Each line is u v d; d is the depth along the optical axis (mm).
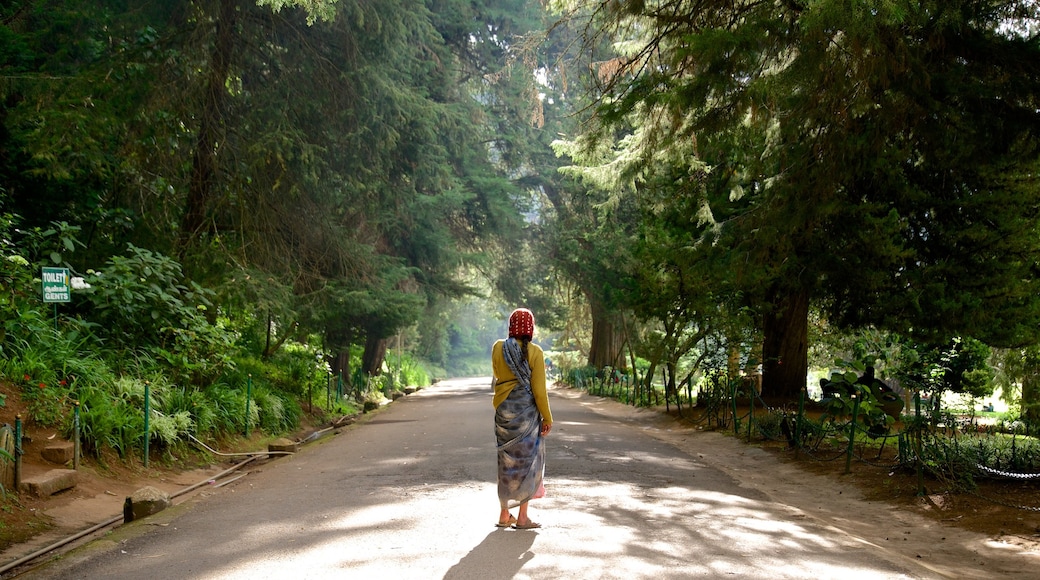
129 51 17766
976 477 9414
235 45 19844
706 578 5449
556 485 9352
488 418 19406
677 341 23141
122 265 13625
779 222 12562
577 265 38219
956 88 10125
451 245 33969
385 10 21375
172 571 5777
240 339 21000
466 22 35156
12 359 10781
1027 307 14688
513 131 40250
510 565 5758
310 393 21266
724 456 13398
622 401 28469
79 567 5914
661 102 10641
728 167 16609
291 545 6469
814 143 11617
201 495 9508
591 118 13016
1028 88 9867
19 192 16469
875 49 9484
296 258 21750
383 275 24531
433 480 9734
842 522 8227
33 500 8367
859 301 16531
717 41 9734
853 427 10992
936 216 15289
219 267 18359
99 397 10852
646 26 13203
